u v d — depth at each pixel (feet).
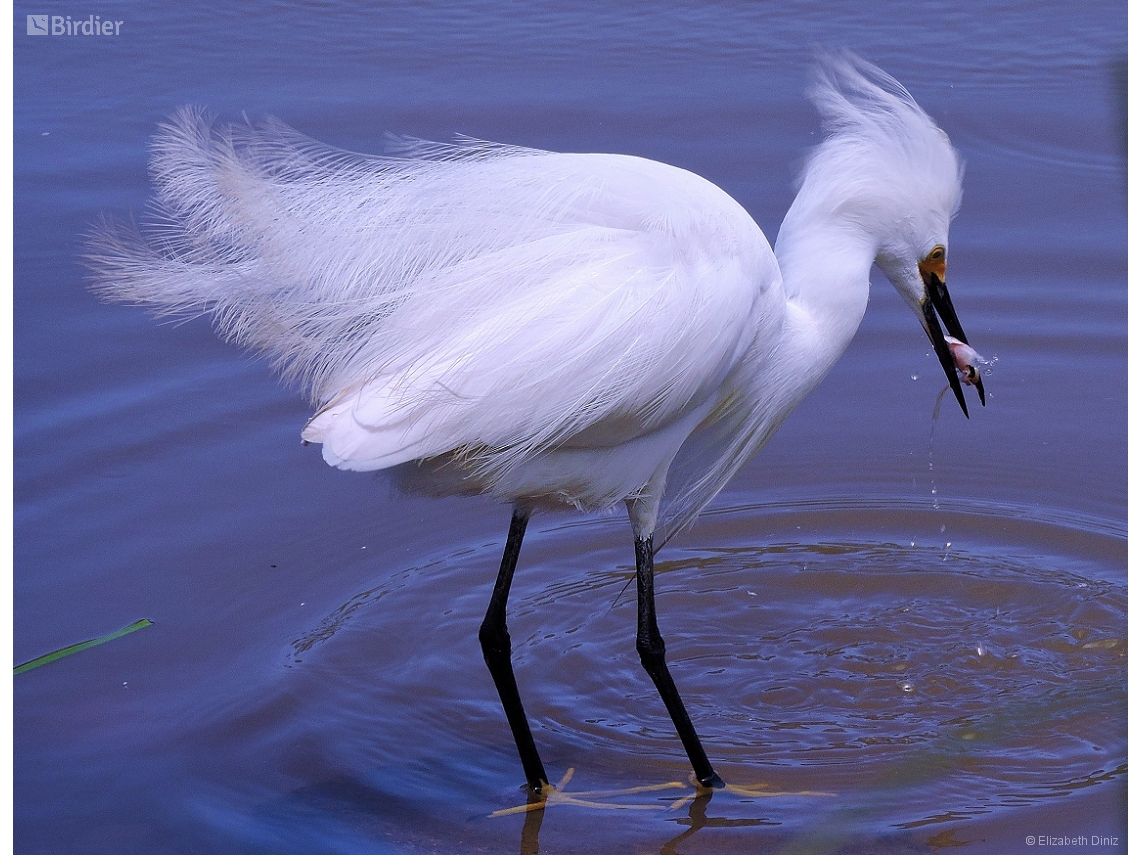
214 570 32.22
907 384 39.60
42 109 46.47
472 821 24.45
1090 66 48.91
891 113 27.43
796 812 24.53
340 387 23.18
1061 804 24.35
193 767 25.70
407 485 25.18
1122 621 30.83
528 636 30.83
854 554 34.01
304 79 48.49
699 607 32.30
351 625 30.55
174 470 35.42
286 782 25.41
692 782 25.63
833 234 27.20
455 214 24.23
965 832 23.63
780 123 45.96
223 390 38.34
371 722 27.43
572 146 44.70
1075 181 44.80
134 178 42.78
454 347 22.58
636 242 23.98
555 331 22.77
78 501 33.94
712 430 28.32
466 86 48.19
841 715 27.96
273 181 24.86
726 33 51.93
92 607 30.60
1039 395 38.78
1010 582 32.50
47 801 24.61
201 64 49.39
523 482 24.77
